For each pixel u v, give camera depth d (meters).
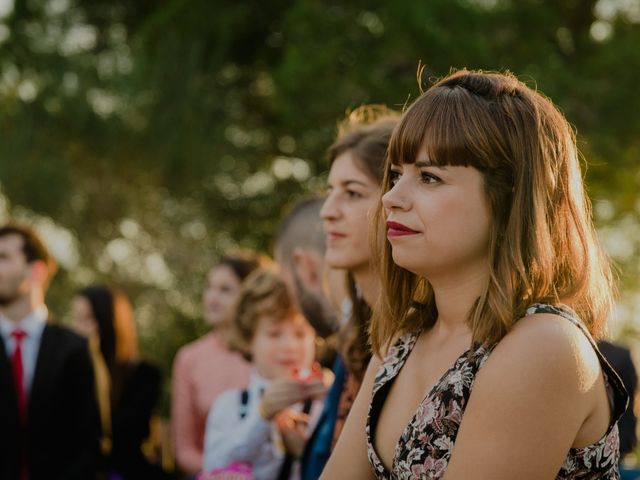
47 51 12.85
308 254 3.13
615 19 13.38
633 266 13.20
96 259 12.95
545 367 1.49
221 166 13.33
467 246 1.59
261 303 3.42
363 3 12.37
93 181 12.92
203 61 13.18
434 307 1.77
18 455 5.00
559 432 1.49
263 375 3.44
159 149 12.59
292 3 13.57
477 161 1.58
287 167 13.98
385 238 1.79
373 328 1.86
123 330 6.23
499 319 1.54
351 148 2.43
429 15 11.69
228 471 3.14
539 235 1.58
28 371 5.11
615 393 1.59
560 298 1.62
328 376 3.18
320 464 2.72
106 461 5.48
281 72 12.04
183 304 13.32
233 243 14.05
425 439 1.59
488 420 1.51
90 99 12.59
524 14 12.05
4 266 5.09
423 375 1.70
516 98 1.63
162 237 13.33
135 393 6.16
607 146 11.81
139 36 13.24
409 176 1.63
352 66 12.11
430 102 1.62
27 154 12.52
